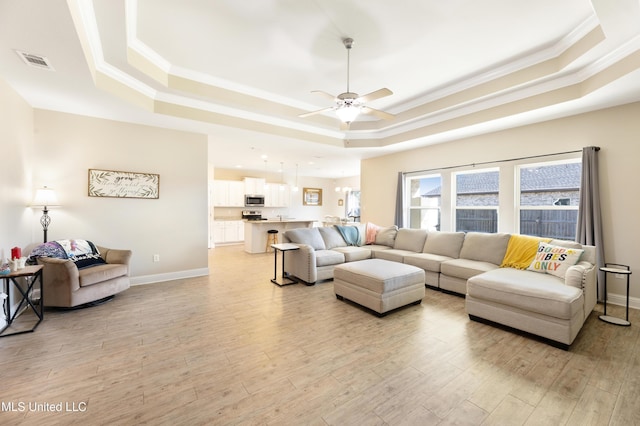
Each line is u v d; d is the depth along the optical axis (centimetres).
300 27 269
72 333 263
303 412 165
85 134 381
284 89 410
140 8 242
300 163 801
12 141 294
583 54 276
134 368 208
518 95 365
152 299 362
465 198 518
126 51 272
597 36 260
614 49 265
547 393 183
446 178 528
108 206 400
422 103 452
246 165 860
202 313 317
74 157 375
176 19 257
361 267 348
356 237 554
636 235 330
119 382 191
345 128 357
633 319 299
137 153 420
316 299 368
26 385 186
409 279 332
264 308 334
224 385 189
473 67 348
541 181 422
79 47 221
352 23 263
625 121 335
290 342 250
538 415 163
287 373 204
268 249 770
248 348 239
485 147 469
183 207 461
